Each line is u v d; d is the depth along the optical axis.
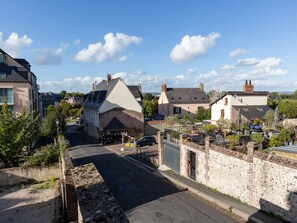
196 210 11.31
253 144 11.02
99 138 34.94
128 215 10.98
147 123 38.66
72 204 9.30
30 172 17.86
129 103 36.88
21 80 27.05
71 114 75.00
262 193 10.66
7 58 30.02
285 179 9.66
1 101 26.30
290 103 38.31
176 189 14.31
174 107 54.81
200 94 59.06
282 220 9.76
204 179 14.47
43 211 12.87
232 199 12.07
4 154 18.23
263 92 40.53
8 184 17.42
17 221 11.95
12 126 18.77
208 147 13.95
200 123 40.16
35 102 38.34
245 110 37.25
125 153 25.72
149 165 20.11
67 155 14.00
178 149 17.36
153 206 11.90
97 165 20.91
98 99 38.91
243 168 11.59
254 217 10.09
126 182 15.92
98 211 4.90
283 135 18.88
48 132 30.42
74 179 6.99
